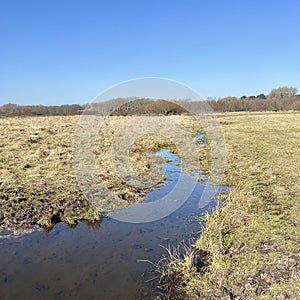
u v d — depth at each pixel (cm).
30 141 1493
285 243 527
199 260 512
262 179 956
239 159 1270
